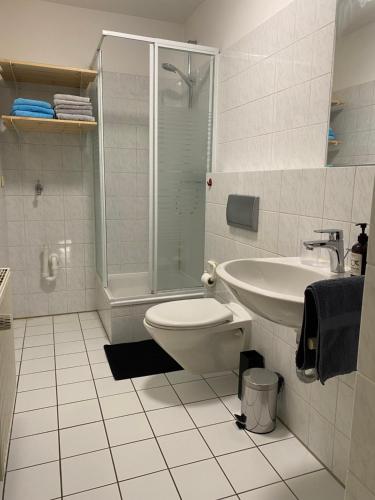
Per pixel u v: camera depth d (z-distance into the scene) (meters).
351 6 1.54
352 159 1.57
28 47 2.92
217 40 2.70
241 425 1.89
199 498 1.47
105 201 2.97
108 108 3.02
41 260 3.24
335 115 1.65
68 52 3.01
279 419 1.98
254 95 2.25
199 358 2.18
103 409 2.01
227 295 2.55
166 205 2.83
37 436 1.79
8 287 1.80
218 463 1.66
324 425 1.65
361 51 1.50
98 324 3.16
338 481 1.58
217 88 2.71
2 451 1.43
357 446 0.73
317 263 1.64
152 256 2.85
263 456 1.71
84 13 3.01
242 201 2.22
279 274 1.66
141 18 3.17
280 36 1.98
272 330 2.02
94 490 1.50
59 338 2.87
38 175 3.12
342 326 1.07
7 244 3.06
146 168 3.22
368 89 1.47
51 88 3.04
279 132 2.03
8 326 1.48
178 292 2.93
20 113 2.62
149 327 2.07
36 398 2.09
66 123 2.76
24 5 2.87
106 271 3.03
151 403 2.07
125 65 3.06
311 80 1.78
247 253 2.26
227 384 2.27
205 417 1.96
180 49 2.62
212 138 2.79
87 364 2.48
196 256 2.97
